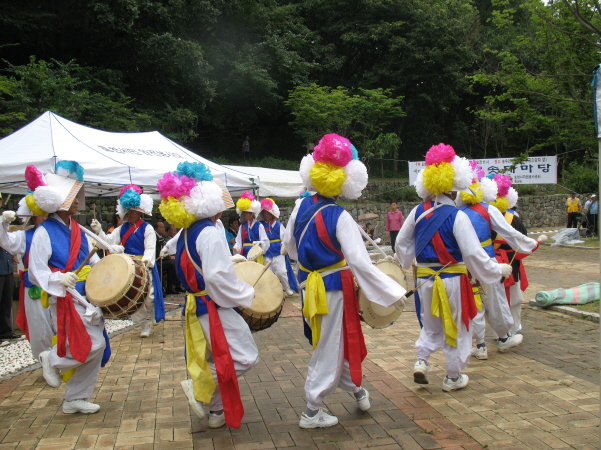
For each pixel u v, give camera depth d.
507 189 5.89
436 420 3.75
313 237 3.64
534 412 3.84
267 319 3.85
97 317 3.91
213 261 3.45
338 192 3.66
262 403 4.19
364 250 3.55
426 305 4.36
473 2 31.41
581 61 12.08
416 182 4.54
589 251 15.41
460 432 3.54
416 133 28.84
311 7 25.84
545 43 12.59
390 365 5.08
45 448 3.44
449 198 4.36
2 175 6.45
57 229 4.02
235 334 3.62
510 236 5.18
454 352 4.24
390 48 24.55
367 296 3.49
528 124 14.07
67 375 3.99
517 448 3.29
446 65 25.16
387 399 4.19
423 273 4.37
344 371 3.76
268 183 12.84
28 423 3.86
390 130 27.23
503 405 3.99
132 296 3.90
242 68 20.36
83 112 15.84
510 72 13.90
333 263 3.64
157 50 17.88
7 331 6.58
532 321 6.89
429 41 25.05
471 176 4.30
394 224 15.27
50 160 6.54
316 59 25.81
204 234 3.50
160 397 4.38
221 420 3.73
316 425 3.65
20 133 7.32
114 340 6.46
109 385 4.70
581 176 26.00
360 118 23.17
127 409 4.11
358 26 25.67
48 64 15.09
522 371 4.80
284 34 23.52
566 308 7.36
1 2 16.91
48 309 4.55
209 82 19.33
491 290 5.28
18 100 13.41
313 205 3.71
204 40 21.17
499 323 5.32
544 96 12.56
